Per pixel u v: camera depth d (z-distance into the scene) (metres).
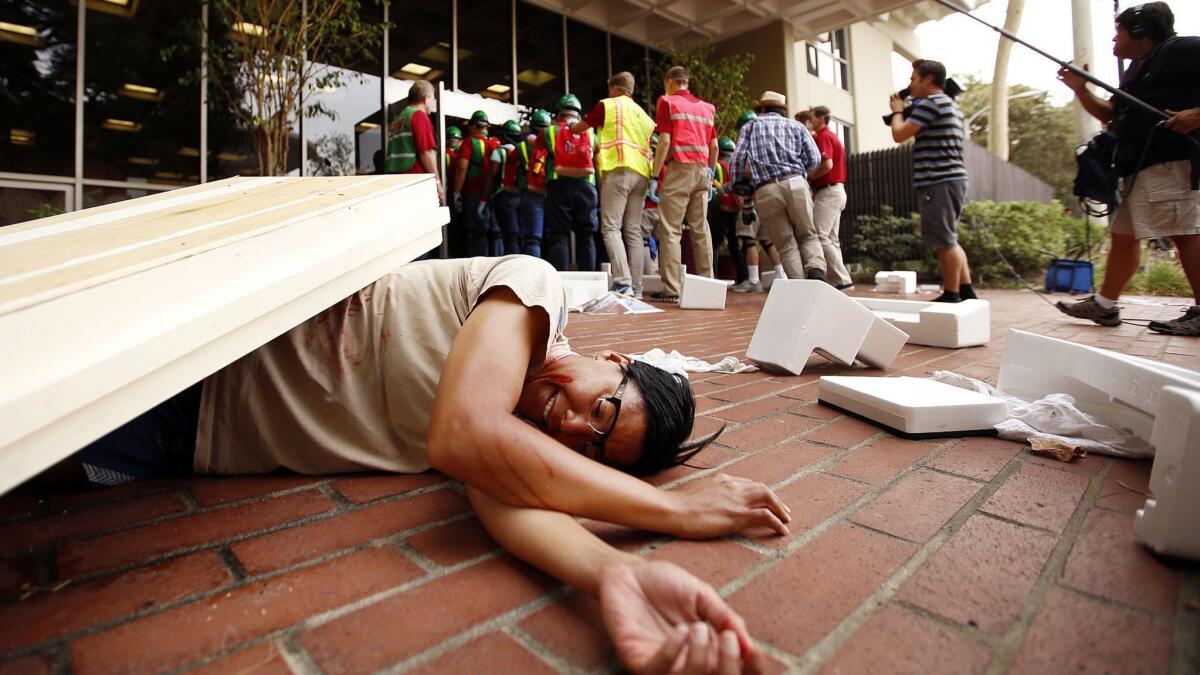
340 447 1.56
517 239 7.85
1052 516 1.33
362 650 0.89
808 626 0.93
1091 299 4.71
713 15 11.11
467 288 1.53
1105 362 1.80
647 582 0.87
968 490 1.49
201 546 1.21
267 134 6.55
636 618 0.83
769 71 11.79
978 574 1.08
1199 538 1.08
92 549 1.20
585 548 0.98
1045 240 10.70
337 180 2.17
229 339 1.13
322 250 1.37
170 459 1.60
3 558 1.15
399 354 1.52
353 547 1.21
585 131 6.57
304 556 1.17
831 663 0.85
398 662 0.86
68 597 1.02
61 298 0.86
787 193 5.95
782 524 1.26
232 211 1.58
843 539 1.23
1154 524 1.13
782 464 1.70
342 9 7.14
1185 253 4.04
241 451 1.58
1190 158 3.84
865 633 0.92
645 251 8.59
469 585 1.07
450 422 1.08
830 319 2.94
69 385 0.85
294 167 7.89
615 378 1.35
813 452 1.81
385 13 7.07
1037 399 2.22
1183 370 1.58
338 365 1.54
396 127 6.39
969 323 3.77
